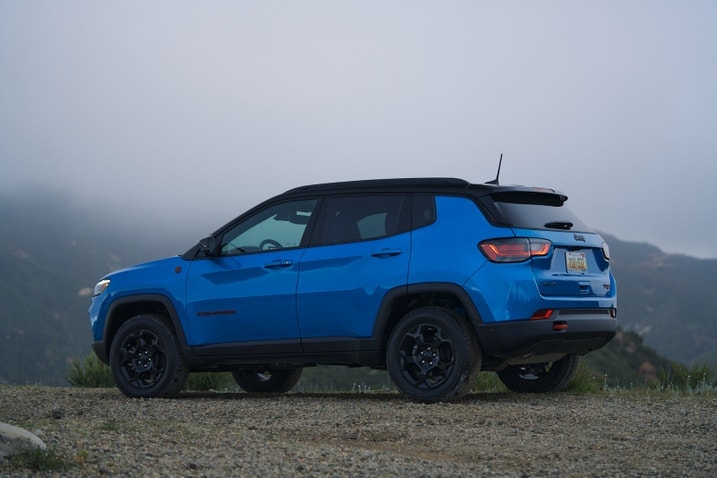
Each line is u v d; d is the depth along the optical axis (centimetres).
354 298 796
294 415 717
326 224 831
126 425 589
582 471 495
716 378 1066
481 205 768
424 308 773
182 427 588
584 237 794
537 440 598
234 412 742
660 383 1064
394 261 785
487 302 742
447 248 766
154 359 898
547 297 742
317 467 474
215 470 458
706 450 559
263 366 879
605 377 1062
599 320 781
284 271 834
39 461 441
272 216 866
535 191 782
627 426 658
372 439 613
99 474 439
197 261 889
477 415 696
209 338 869
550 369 876
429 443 592
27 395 947
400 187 810
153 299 899
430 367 768
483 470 489
